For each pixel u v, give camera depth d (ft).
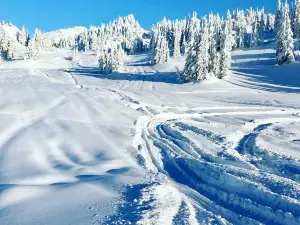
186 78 212.64
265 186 34.19
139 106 101.24
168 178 40.88
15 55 410.93
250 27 499.51
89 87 141.79
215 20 441.68
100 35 622.54
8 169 39.91
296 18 360.28
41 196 31.37
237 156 47.98
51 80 224.94
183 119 85.81
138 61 400.06
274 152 49.24
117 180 36.45
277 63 252.83
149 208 28.84
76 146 52.54
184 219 27.40
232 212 29.84
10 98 85.40
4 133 56.03
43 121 66.85
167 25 524.11
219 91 176.55
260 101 136.36
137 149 54.08
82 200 30.48
